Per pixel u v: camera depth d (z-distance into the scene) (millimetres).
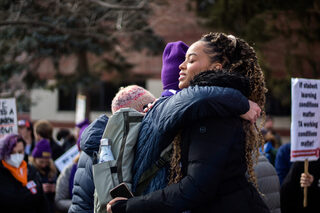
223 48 1915
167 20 16391
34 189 4551
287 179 4570
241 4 12211
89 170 2283
